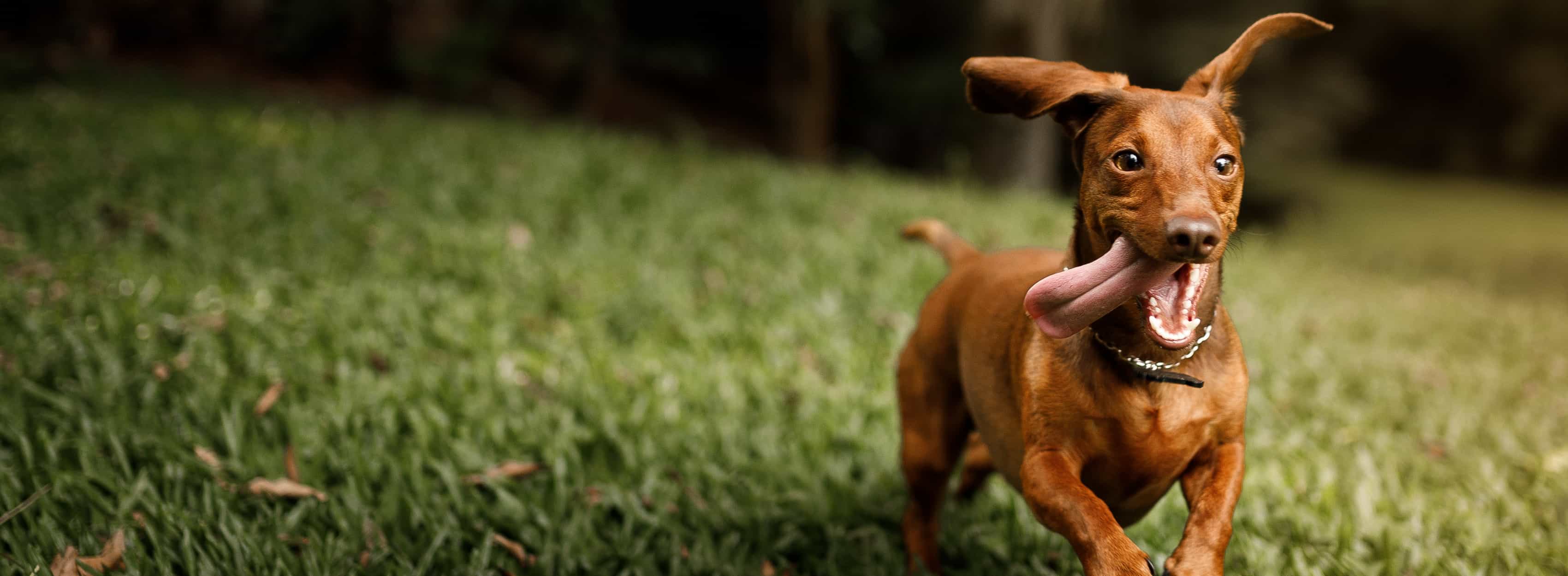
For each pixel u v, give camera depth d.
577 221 8.09
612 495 3.88
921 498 3.71
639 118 18.45
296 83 16.38
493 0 17.08
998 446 3.19
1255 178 22.72
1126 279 2.34
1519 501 4.02
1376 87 30.64
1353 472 4.28
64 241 6.19
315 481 3.81
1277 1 20.36
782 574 3.59
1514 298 10.39
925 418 3.66
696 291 6.69
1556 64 31.05
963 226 9.05
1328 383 5.49
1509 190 30.78
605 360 5.32
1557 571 3.52
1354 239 19.80
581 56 18.05
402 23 16.69
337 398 4.53
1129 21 19.91
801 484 4.22
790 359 5.53
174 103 11.93
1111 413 2.70
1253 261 9.30
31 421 3.97
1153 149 2.46
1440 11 29.72
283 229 7.02
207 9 17.00
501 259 6.83
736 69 21.25
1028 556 3.72
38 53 14.34
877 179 11.70
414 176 8.85
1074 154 2.84
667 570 3.60
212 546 3.23
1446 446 4.63
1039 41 14.76
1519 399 5.53
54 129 9.18
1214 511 2.62
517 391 4.82
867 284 6.94
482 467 4.05
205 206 7.28
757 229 8.27
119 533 3.19
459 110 16.42
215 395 4.33
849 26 18.08
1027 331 2.89
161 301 5.32
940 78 18.69
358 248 6.91
